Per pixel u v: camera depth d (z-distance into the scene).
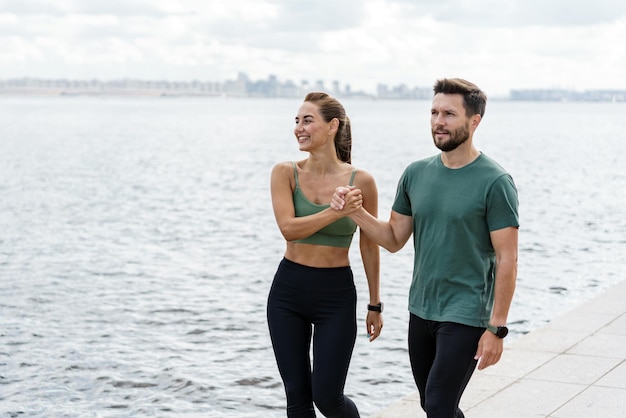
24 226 21.66
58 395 8.55
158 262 16.47
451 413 3.94
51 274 15.16
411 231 4.27
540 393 5.67
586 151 56.81
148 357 9.84
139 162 46.00
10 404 8.29
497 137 80.00
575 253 16.97
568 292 13.11
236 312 12.12
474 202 3.90
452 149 3.94
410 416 5.42
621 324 7.41
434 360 4.05
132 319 11.73
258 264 16.31
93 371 9.30
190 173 39.12
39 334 10.90
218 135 82.56
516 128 108.50
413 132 92.38
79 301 12.91
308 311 4.37
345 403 4.39
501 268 3.86
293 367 4.35
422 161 4.17
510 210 3.86
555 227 20.92
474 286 3.96
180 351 10.08
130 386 8.80
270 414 7.98
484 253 3.96
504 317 3.87
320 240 4.35
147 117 156.12
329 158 4.46
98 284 14.25
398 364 9.29
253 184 34.06
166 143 66.75
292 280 4.36
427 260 4.04
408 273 14.67
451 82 3.92
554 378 5.98
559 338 6.99
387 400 8.19
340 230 4.34
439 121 3.92
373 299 4.69
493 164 3.96
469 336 3.93
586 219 22.55
